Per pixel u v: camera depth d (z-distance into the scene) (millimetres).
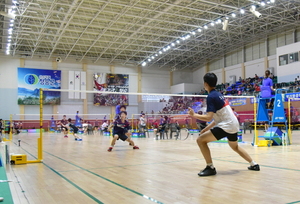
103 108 35500
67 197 3246
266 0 20531
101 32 27391
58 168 5430
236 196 3141
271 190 3402
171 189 3531
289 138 10273
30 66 32719
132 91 37281
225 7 23078
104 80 35500
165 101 33969
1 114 30906
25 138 17828
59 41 29938
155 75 39281
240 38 31234
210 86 4465
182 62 39562
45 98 32500
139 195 3271
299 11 24406
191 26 27141
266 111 10219
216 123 4602
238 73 34562
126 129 9141
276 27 28281
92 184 3932
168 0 20969
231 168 5043
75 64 34812
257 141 9586
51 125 30609
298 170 4801
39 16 23875
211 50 35219
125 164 5859
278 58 28203
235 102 28281
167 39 30766
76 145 11570
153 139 15406
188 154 7578
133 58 36875
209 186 3660
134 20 25500
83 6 22469
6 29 24109
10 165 5875
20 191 3561
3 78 31344
